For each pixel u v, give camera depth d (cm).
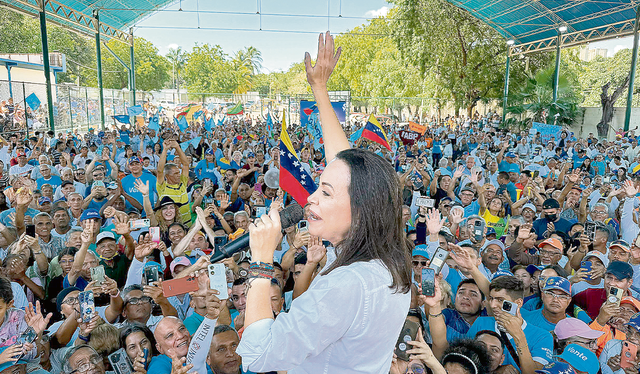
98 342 326
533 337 353
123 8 2855
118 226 463
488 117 3319
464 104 3588
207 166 1067
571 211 741
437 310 311
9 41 4581
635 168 1246
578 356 326
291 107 3575
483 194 716
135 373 304
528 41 3167
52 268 478
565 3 2448
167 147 743
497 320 342
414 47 3319
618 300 358
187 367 271
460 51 3425
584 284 452
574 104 2814
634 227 612
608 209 713
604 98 2655
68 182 776
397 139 1748
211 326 299
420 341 279
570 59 3625
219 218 615
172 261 470
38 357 322
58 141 1345
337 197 122
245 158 1325
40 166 876
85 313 324
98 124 3138
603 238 522
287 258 474
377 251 121
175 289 278
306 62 193
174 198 743
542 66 3491
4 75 2739
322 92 194
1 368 286
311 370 121
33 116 2131
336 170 125
